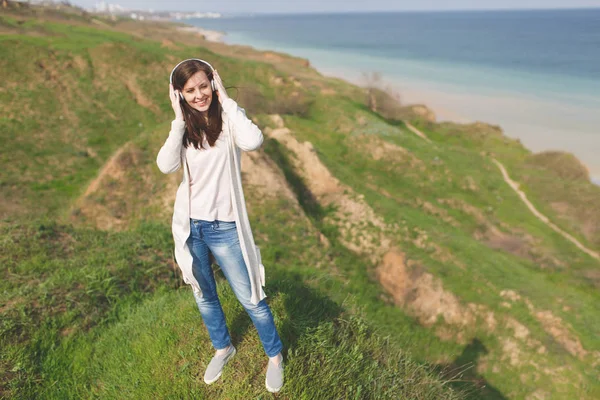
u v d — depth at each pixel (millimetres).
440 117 56969
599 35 157625
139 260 8242
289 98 46688
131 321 5863
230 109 3068
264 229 19031
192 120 3053
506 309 17312
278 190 21234
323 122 41562
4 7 60750
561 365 15508
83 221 20250
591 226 27781
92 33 56062
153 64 41469
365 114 42344
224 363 4160
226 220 3311
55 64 37656
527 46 125125
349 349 4762
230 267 3453
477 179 31531
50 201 23688
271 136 27391
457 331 17078
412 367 5113
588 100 62812
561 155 37000
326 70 91062
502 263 20453
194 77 2932
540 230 27375
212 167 3164
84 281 6898
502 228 27531
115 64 39906
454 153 35250
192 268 3533
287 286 5910
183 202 3342
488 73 85375
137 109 37000
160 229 11305
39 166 27281
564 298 18391
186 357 4430
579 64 92062
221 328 4020
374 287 18672
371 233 21438
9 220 9703
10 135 29406
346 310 5777
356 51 122562
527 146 47406
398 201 28688
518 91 69562
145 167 22203
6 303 6035
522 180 32938
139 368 4535
